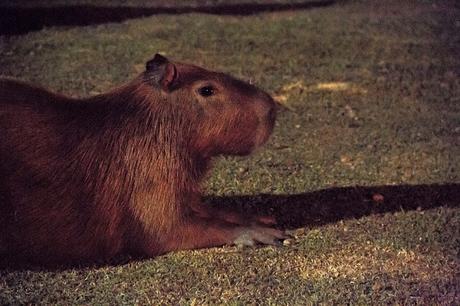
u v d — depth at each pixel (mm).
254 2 20422
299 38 16922
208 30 17172
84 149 7297
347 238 8047
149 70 7535
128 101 7477
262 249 7648
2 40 15641
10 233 7074
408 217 8648
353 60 15555
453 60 15977
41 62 14359
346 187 9492
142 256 7520
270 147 10828
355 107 12875
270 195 9141
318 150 10844
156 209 7336
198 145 7441
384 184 9688
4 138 7090
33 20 17125
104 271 7203
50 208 7133
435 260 7648
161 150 7328
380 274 7312
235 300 6684
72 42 15734
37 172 7109
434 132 11867
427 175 10078
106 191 7285
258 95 7477
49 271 7203
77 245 7281
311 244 7824
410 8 20656
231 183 9391
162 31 16859
